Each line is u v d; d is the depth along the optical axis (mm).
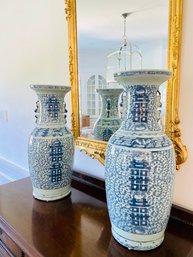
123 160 618
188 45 739
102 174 1093
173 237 726
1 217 845
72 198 1013
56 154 946
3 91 1871
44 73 1402
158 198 615
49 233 748
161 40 800
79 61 1126
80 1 1084
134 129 638
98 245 687
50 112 954
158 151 605
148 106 630
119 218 662
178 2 733
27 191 1084
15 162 1828
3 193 1058
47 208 919
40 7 1360
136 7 869
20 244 716
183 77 761
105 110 1036
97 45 1035
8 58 1740
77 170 1220
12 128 1815
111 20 965
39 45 1411
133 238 655
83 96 1130
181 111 778
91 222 819
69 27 1143
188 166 787
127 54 920
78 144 1159
